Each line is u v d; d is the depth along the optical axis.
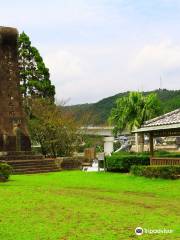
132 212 14.21
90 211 14.23
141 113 51.09
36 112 48.38
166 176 23.55
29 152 38.59
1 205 15.22
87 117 59.16
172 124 26.33
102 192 20.05
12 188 20.17
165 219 13.07
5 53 39.69
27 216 13.34
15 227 11.87
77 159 39.50
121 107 53.12
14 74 39.97
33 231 11.43
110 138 62.22
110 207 15.13
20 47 54.84
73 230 11.56
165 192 19.88
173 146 65.19
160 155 32.97
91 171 32.97
